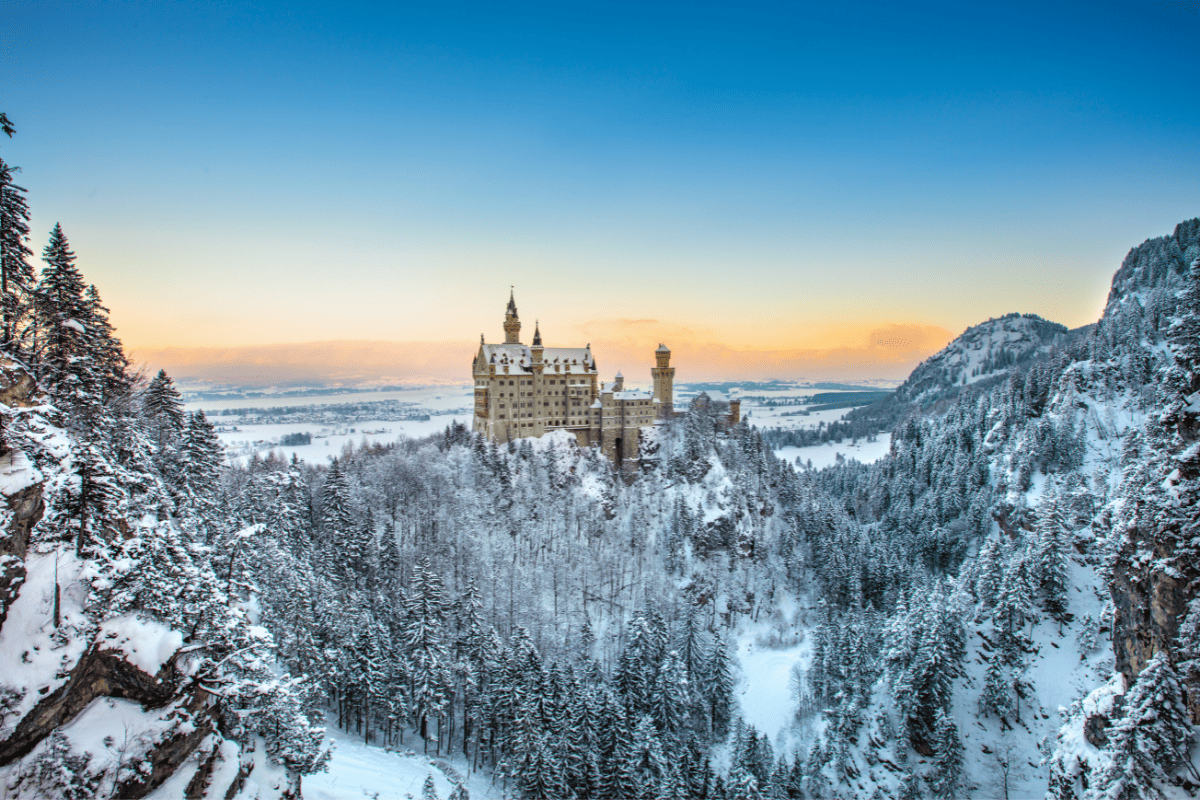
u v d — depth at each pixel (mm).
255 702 40812
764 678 110938
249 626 42438
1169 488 45531
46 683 28938
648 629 95438
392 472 132625
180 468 70750
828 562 135375
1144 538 47969
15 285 47875
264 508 85000
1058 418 140750
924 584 126438
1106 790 43250
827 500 175250
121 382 64188
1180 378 50125
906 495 181000
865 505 198625
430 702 74688
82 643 30969
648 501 153250
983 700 81125
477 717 79562
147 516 45406
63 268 55344
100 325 60469
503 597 106062
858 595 126875
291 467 107250
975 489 156375
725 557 141500
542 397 163000
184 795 32906
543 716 72375
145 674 32875
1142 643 47062
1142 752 41344
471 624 85875
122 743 30797
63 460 34688
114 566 33969
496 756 77312
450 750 78062
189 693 35250
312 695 63281
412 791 60250
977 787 73688
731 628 127562
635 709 86000
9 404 34469
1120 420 137875
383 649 77062
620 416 168000
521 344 169250
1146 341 156875
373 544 102000
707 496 151500
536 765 64875
